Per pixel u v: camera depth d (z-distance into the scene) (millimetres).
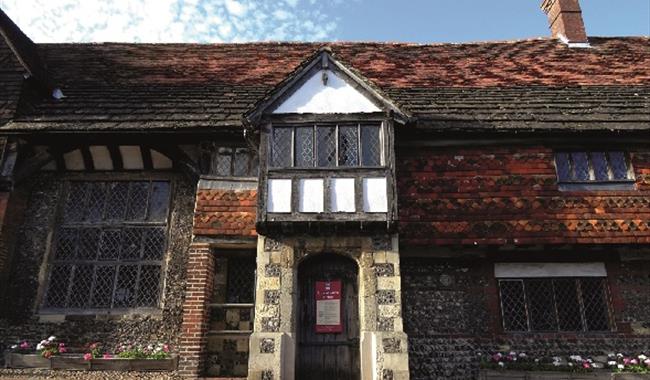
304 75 7879
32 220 8438
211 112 8688
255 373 6484
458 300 7711
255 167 8211
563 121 8320
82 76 10227
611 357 7305
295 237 7160
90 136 8227
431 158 8211
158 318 7844
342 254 7164
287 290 6887
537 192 7910
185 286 8016
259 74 10484
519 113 8648
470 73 10578
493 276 7848
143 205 8602
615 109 8750
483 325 7578
